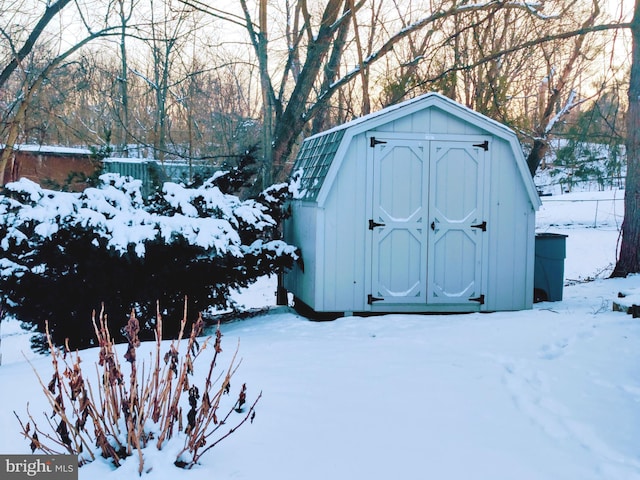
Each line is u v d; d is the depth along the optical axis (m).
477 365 5.83
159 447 3.63
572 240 23.36
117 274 7.77
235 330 8.66
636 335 6.42
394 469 3.60
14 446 4.04
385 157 8.89
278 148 17.14
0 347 12.74
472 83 19.62
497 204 9.09
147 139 27.53
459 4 15.93
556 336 6.84
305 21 16.92
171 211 8.72
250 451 3.82
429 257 8.99
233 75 27.69
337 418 4.40
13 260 7.93
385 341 6.96
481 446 3.95
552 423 4.33
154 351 6.46
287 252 9.40
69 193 7.84
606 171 19.48
